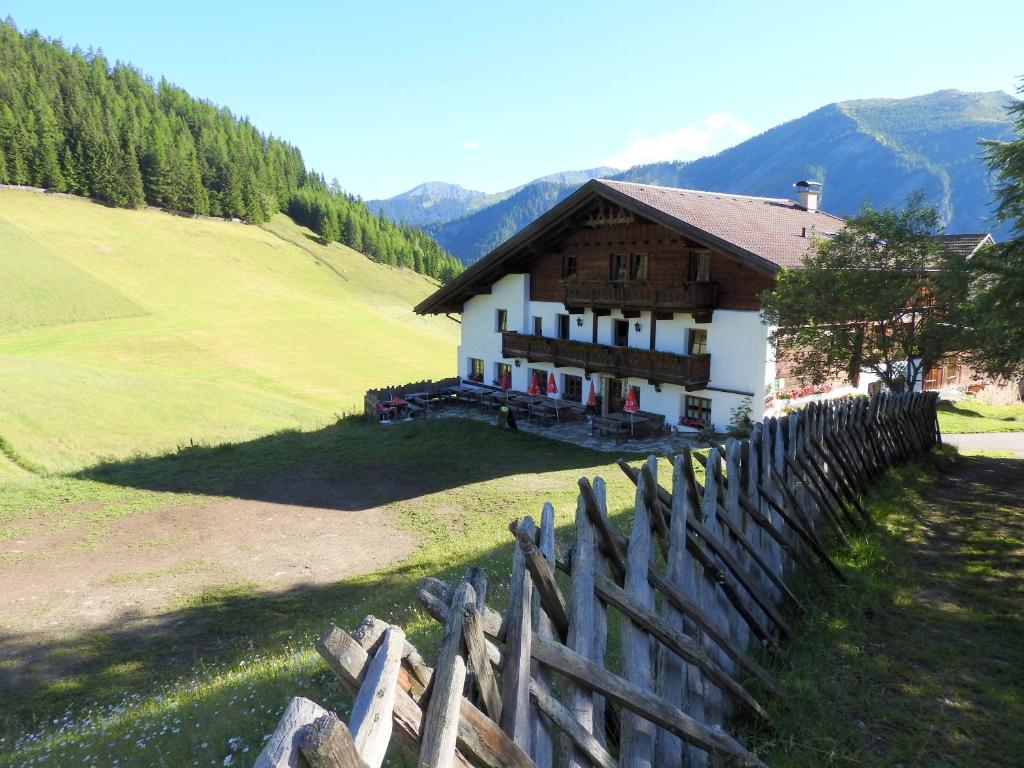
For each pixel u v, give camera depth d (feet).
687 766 12.01
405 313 410.31
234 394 130.11
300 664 22.95
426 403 97.60
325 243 556.51
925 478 37.32
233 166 525.75
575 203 79.25
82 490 60.29
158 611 36.68
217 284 352.08
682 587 13.74
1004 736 13.55
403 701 7.09
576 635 10.86
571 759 9.95
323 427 96.48
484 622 8.72
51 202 398.83
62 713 26.86
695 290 69.56
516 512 49.75
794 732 13.53
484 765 7.95
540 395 91.50
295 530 49.42
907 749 13.07
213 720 19.34
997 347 39.70
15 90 468.34
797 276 53.78
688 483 15.06
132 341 211.82
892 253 50.80
